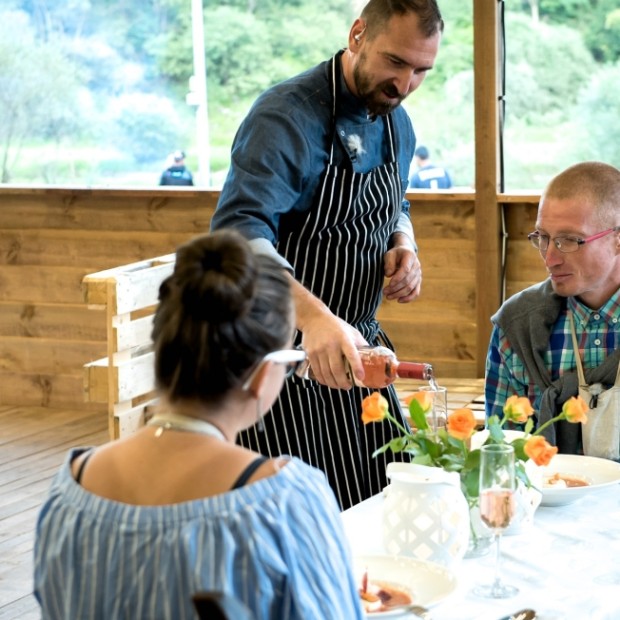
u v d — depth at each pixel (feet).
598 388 9.90
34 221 22.98
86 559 4.70
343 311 10.32
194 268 4.76
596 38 19.31
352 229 10.12
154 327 4.87
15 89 24.00
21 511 16.87
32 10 23.47
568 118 19.70
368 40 9.41
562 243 9.66
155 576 4.56
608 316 9.96
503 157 19.76
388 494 7.57
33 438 21.13
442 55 20.66
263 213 9.31
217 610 4.00
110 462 4.92
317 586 4.63
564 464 9.52
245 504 4.62
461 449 7.84
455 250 20.22
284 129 9.50
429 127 20.94
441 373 20.62
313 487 4.88
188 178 22.93
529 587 7.14
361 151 10.05
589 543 7.92
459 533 7.38
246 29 22.04
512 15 19.57
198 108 22.63
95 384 15.78
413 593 6.75
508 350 10.44
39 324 23.27
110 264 22.66
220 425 4.89
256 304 4.76
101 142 23.39
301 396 10.01
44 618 4.97
